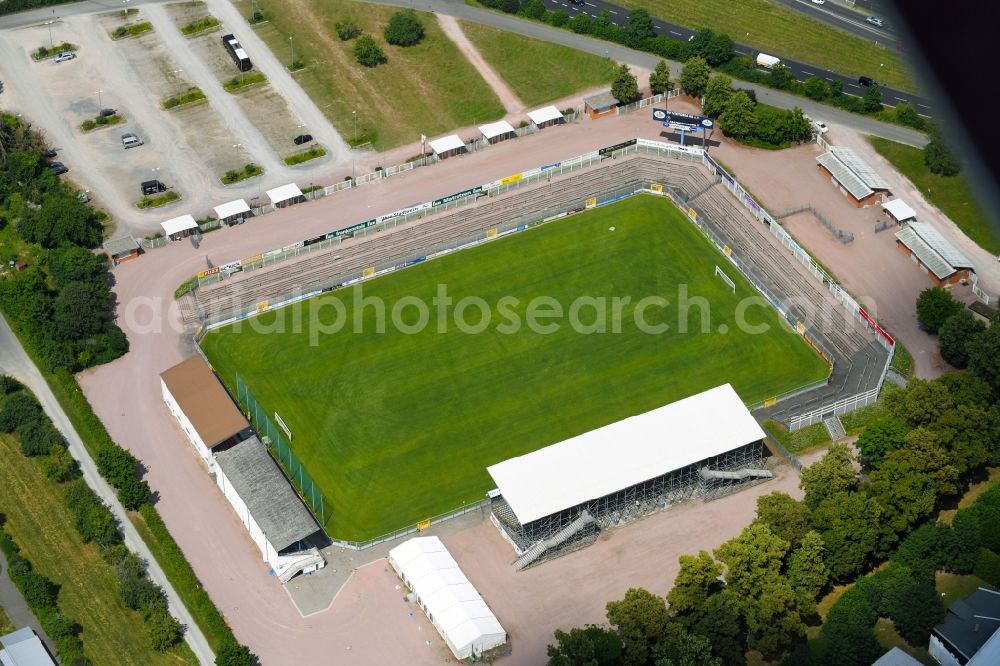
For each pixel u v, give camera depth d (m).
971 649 185.62
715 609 192.38
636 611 190.00
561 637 187.25
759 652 197.25
